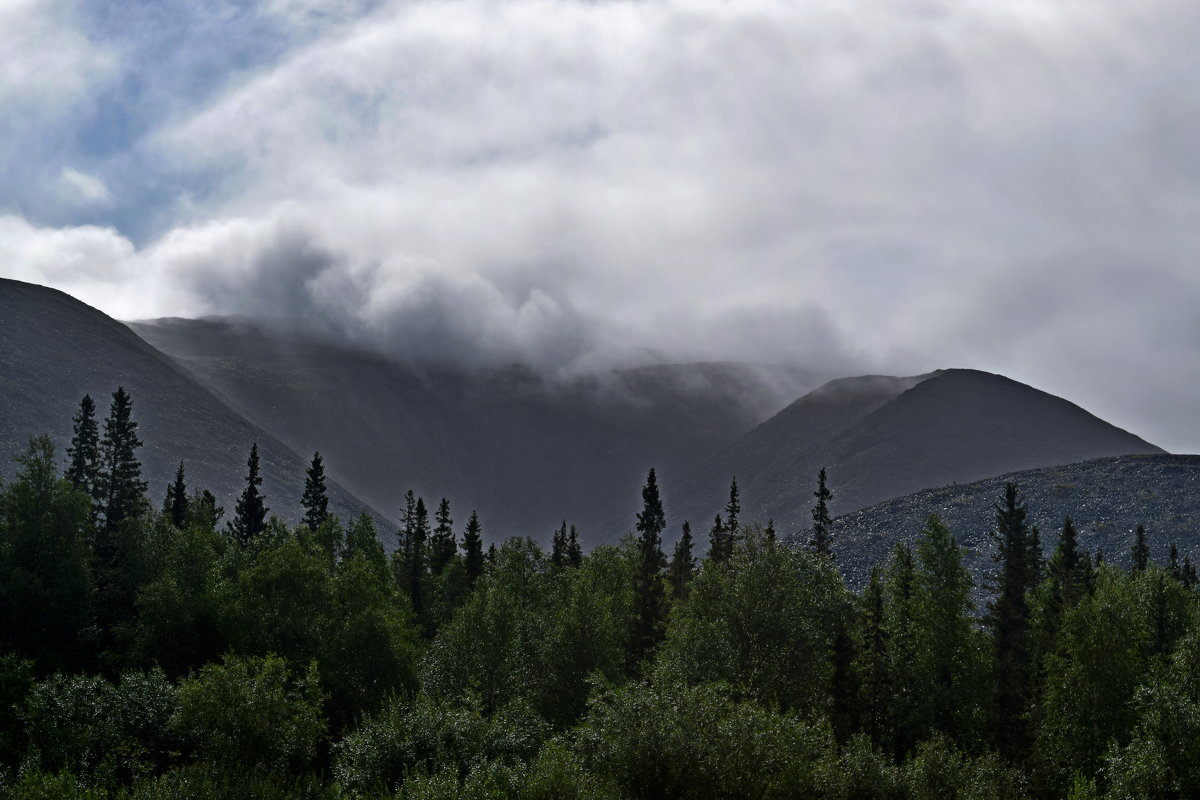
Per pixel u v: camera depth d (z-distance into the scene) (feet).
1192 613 262.67
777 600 253.03
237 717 174.81
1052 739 231.71
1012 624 273.75
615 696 157.28
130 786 165.37
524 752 172.24
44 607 261.65
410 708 179.52
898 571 312.91
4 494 288.92
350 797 156.66
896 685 255.70
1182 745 164.14
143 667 255.09
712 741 148.97
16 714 180.65
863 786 161.79
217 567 285.23
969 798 161.38
